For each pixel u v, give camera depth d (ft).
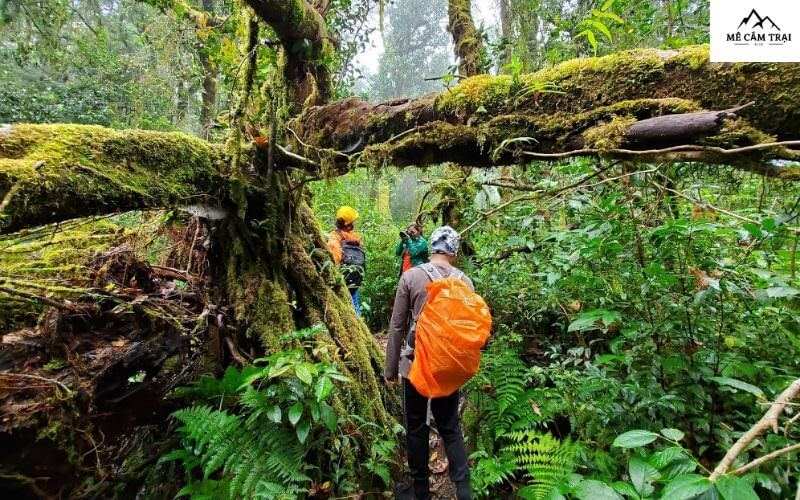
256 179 9.84
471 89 7.00
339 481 8.13
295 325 10.37
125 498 6.95
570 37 13.12
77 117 24.32
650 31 11.67
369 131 8.37
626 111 5.44
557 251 10.91
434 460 9.84
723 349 7.41
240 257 9.91
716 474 3.78
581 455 7.13
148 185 6.91
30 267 7.28
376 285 18.42
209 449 6.76
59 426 5.83
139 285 8.17
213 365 8.70
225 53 10.69
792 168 4.52
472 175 12.16
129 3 27.91
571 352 9.19
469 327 7.00
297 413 7.02
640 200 8.26
